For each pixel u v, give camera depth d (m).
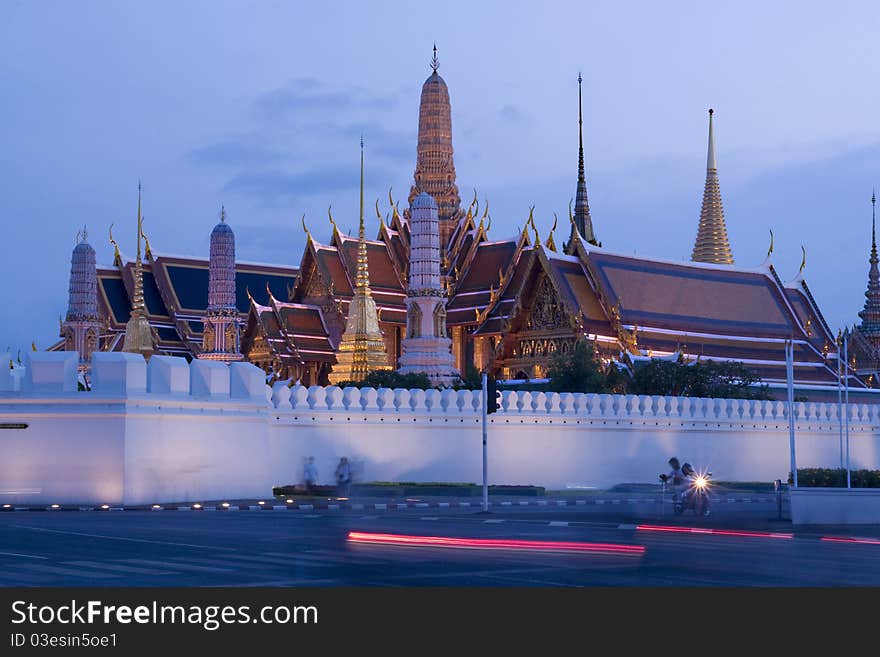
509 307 105.62
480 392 59.03
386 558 26.33
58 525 35.16
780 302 108.56
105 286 131.38
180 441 47.19
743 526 37.59
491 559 26.30
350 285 113.81
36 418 45.19
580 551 28.30
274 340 112.56
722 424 66.75
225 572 23.52
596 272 98.75
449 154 120.38
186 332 128.25
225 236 116.50
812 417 70.50
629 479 62.88
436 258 95.69
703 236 138.62
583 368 80.19
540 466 60.03
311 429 53.91
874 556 28.00
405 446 56.66
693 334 100.75
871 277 147.12
